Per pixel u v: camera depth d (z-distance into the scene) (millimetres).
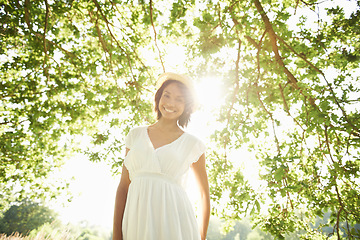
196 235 1482
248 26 3283
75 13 5324
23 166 7285
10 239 10367
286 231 4223
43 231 9945
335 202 4312
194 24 3453
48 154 7574
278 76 3492
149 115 5914
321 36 4086
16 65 6012
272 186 3297
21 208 33406
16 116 6625
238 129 4156
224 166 4598
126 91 5711
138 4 5320
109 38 5789
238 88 4047
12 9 4676
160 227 1394
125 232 1446
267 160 3066
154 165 1528
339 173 3957
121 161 5352
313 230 5141
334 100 3416
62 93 5949
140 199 1462
